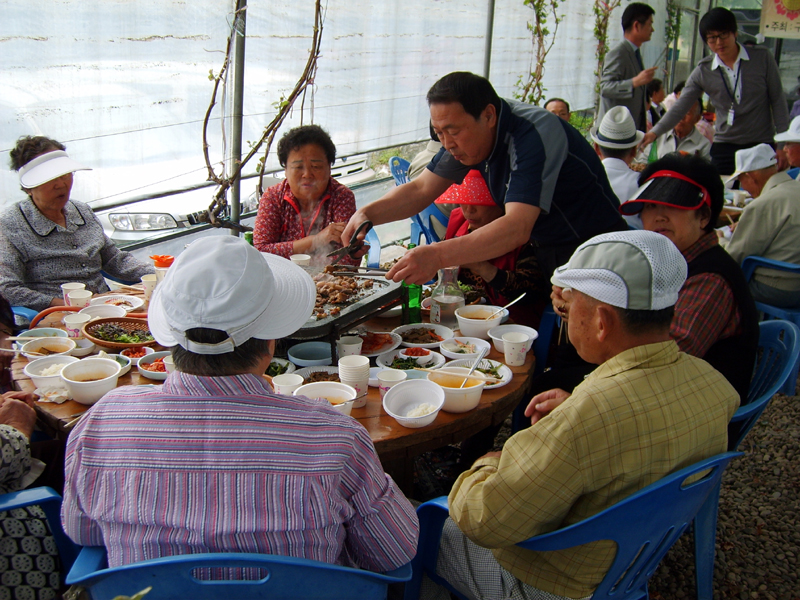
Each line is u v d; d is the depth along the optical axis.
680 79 10.93
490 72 5.94
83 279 3.01
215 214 3.78
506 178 2.56
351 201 3.23
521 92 6.49
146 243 3.74
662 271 1.26
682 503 1.33
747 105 5.40
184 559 1.04
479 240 2.26
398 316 2.59
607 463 1.23
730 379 2.03
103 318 2.26
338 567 1.10
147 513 1.07
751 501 2.72
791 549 2.42
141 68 3.23
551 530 1.36
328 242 2.94
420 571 1.70
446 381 1.94
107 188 3.26
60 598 1.58
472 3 5.27
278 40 3.79
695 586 2.12
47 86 2.94
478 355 2.10
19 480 1.62
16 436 1.58
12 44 2.80
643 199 2.06
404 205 2.88
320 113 4.20
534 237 2.64
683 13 10.29
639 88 6.14
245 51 3.63
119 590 1.10
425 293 2.83
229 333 1.07
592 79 7.94
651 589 2.20
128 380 1.91
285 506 1.07
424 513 1.64
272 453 1.07
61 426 1.71
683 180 2.01
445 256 2.21
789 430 3.28
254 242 3.15
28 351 2.04
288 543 1.08
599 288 1.27
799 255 3.40
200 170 3.63
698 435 1.29
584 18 7.34
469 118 2.35
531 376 2.13
